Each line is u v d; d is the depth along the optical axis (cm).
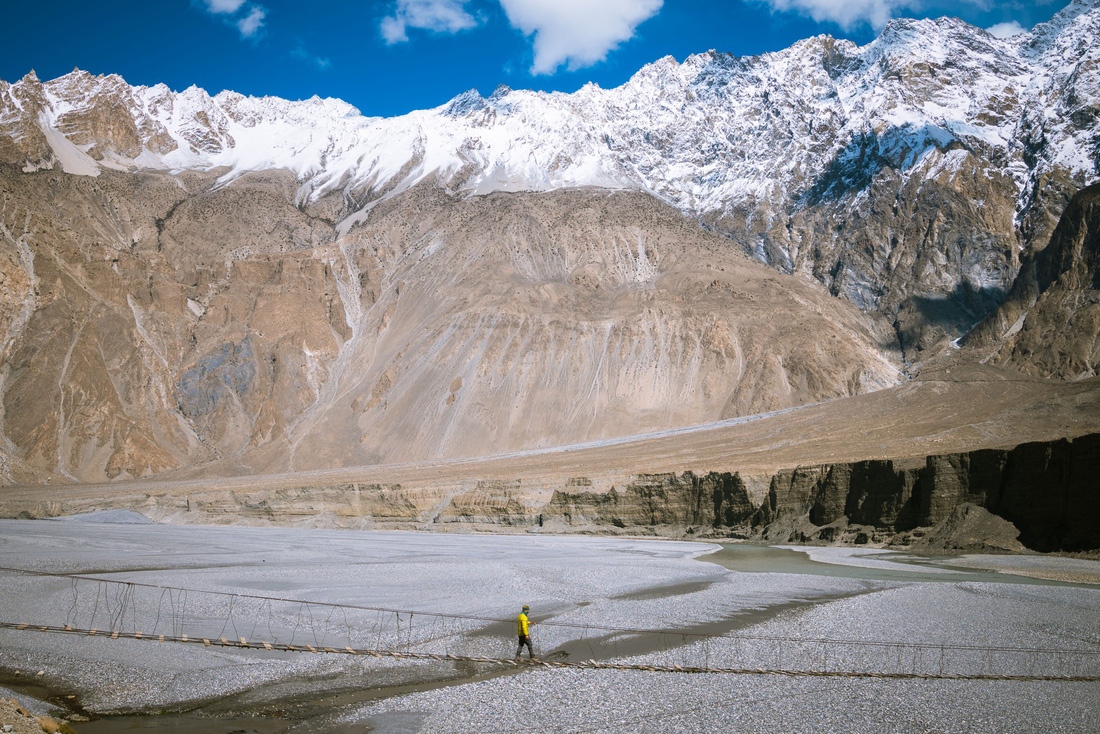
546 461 13350
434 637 3841
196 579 5572
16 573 5547
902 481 7788
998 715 2733
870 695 2947
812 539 8244
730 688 3028
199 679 3130
